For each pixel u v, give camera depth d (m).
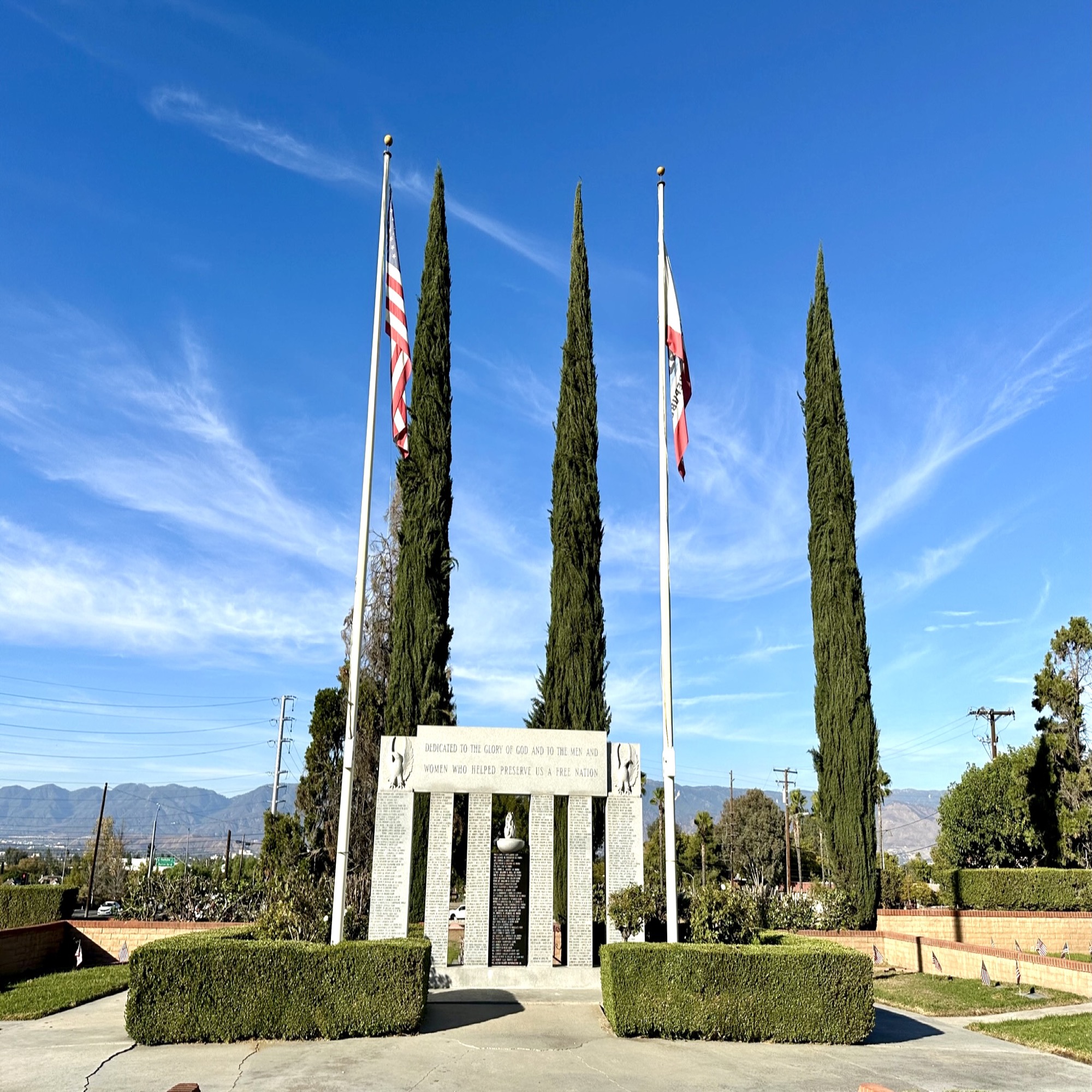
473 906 19.09
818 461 31.44
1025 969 21.09
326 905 18.11
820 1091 11.76
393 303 18.02
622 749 20.09
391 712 27.19
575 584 28.59
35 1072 11.88
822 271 33.31
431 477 29.36
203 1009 13.84
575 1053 13.62
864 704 28.84
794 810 69.75
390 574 31.95
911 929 27.56
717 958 15.15
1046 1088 12.22
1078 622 32.94
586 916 19.17
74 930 24.48
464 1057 13.12
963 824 34.34
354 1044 13.77
